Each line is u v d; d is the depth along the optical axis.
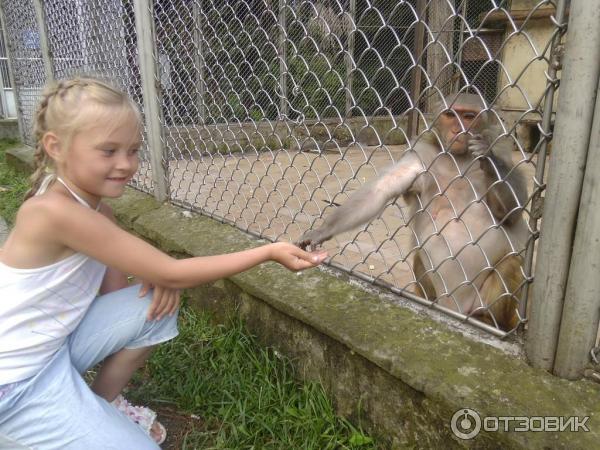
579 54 1.48
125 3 4.00
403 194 2.78
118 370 2.06
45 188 1.80
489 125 2.50
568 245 1.65
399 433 2.00
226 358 2.60
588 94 1.50
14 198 5.69
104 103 1.67
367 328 2.16
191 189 5.46
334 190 5.80
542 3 1.59
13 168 7.04
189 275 1.83
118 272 2.22
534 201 1.76
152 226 3.58
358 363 2.14
